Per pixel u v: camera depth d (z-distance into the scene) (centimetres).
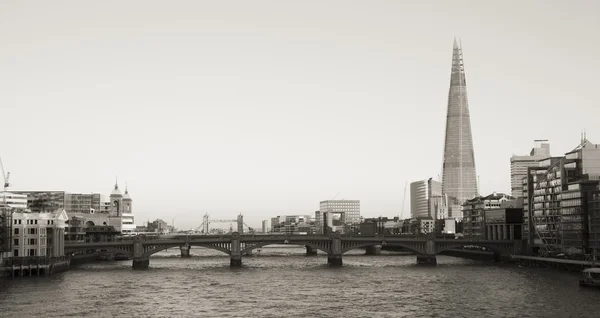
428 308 16225
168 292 19338
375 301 17450
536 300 17238
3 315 15288
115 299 17862
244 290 19825
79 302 17275
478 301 17250
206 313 15688
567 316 14912
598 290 19112
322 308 16338
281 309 16212
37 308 16262
